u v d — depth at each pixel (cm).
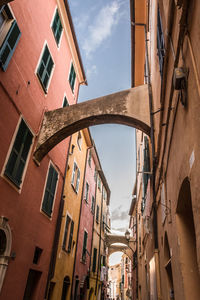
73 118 838
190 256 393
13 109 647
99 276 2092
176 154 408
